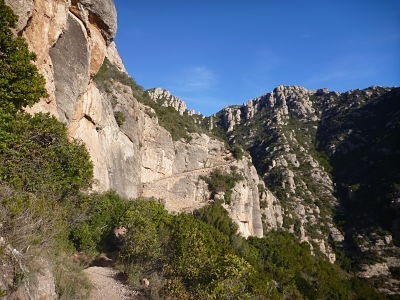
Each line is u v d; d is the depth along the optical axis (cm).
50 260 1020
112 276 1591
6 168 1123
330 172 10488
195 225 2584
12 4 1524
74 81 2333
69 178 1628
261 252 4438
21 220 796
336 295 4138
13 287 700
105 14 2459
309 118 13600
